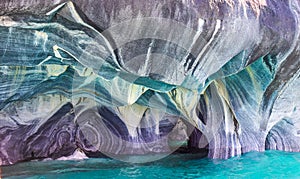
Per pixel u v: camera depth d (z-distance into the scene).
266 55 6.25
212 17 5.07
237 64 5.86
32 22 4.61
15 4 4.35
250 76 6.87
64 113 6.94
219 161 7.09
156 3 4.72
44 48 5.05
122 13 4.64
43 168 6.45
